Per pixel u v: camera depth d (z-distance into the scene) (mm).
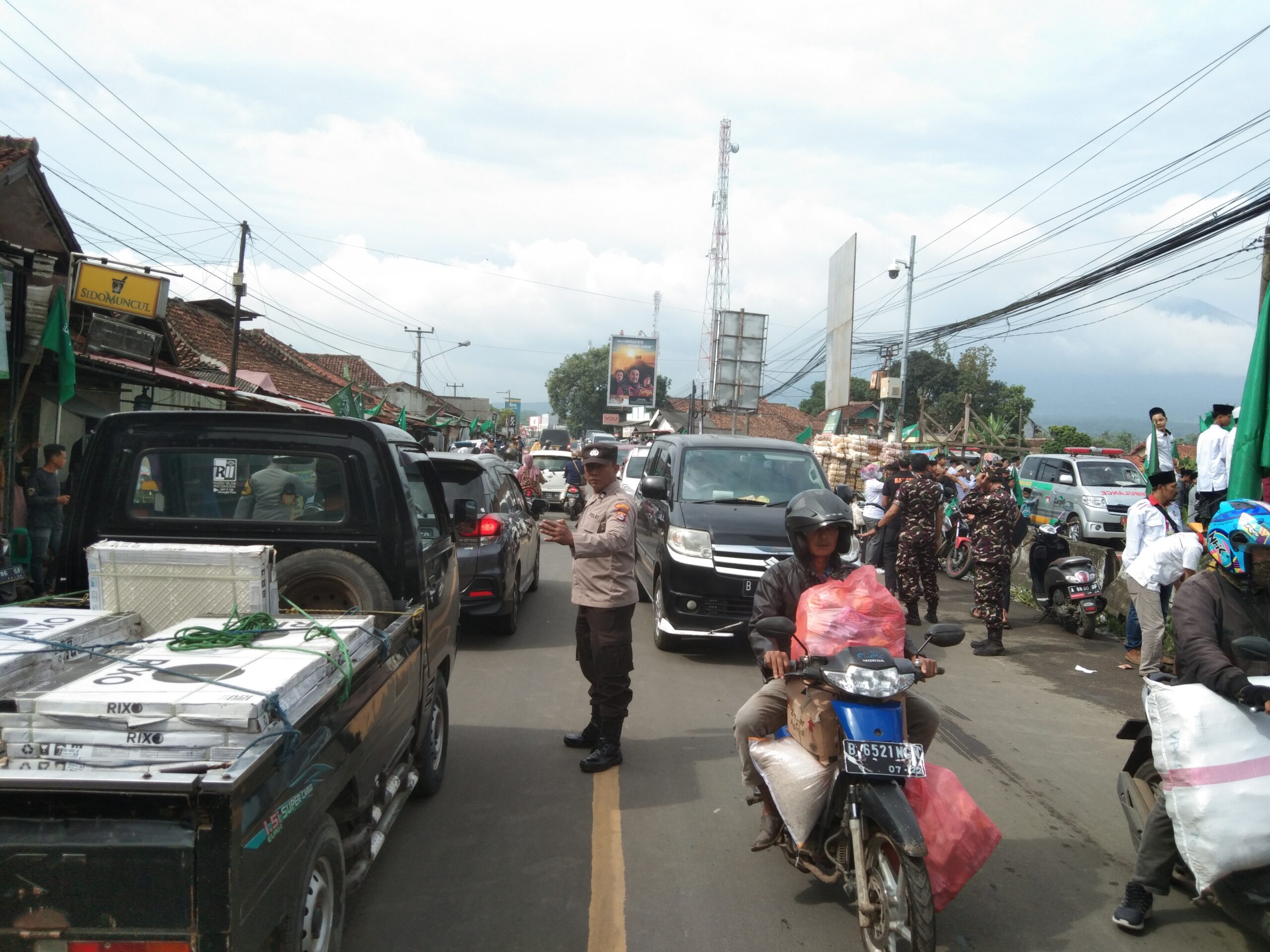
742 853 4320
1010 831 4707
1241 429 5785
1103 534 17734
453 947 3439
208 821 2166
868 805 3250
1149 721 3512
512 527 9172
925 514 10039
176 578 3453
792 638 3672
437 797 4938
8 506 9531
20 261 9375
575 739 5797
